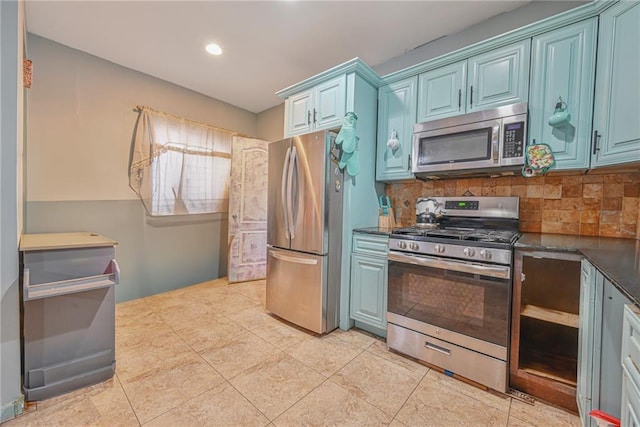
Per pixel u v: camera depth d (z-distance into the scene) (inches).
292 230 93.3
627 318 32.3
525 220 81.1
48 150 97.3
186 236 136.5
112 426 51.4
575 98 64.1
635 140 52.7
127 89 115.3
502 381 60.5
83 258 65.2
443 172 83.0
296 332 90.0
